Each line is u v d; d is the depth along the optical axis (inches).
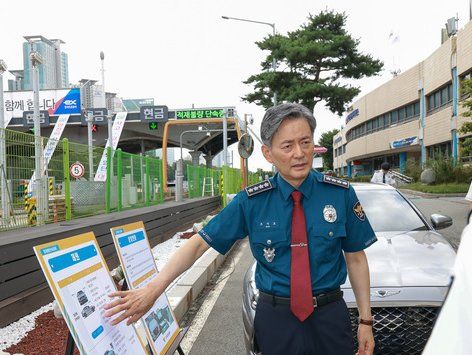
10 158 277.7
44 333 167.3
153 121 1502.2
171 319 124.8
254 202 81.4
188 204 532.7
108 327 86.0
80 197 374.9
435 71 1401.3
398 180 1387.8
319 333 78.7
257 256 82.3
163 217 424.2
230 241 84.5
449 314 32.8
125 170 478.6
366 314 85.4
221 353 163.3
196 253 84.4
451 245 165.5
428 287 129.2
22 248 199.2
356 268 87.0
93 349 77.9
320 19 1133.1
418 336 124.3
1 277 182.7
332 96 1101.7
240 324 192.7
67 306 75.4
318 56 1076.5
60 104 1627.7
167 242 401.7
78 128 1744.6
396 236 175.3
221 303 224.7
